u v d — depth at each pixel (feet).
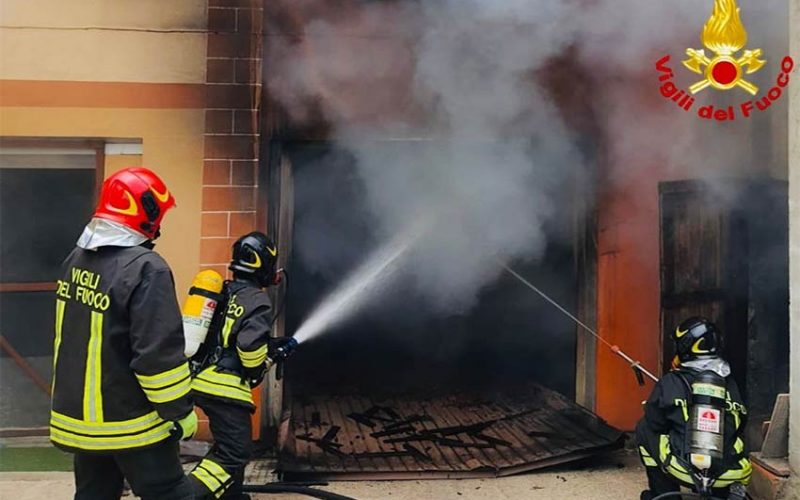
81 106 13.28
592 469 12.59
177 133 13.47
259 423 13.58
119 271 7.30
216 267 13.46
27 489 11.03
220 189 13.51
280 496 11.03
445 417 15.80
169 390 7.23
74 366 7.40
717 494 9.58
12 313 13.70
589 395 15.10
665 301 13.55
